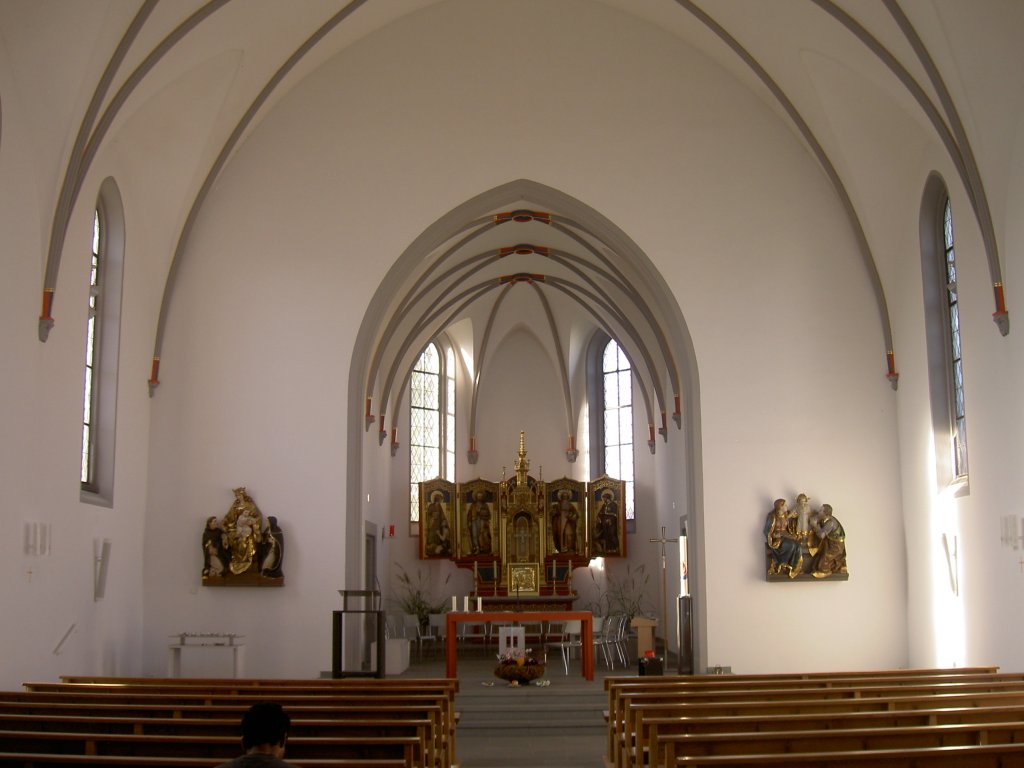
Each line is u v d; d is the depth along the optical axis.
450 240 22.36
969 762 7.46
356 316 19.48
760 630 18.67
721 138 19.91
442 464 30.61
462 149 19.86
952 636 16.81
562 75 20.03
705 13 18.44
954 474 17.36
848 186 19.28
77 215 15.80
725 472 19.12
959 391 17.12
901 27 14.93
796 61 17.84
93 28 13.92
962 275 16.30
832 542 18.70
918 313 18.16
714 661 18.56
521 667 18.30
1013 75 14.20
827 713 9.77
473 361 30.67
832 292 19.59
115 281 17.59
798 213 19.75
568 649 23.81
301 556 18.83
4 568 13.62
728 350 19.47
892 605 18.80
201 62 16.75
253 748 5.91
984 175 15.09
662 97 19.98
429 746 9.73
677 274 19.64
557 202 19.86
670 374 23.67
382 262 19.62
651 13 19.55
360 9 18.72
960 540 16.48
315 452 19.11
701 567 18.84
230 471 19.03
